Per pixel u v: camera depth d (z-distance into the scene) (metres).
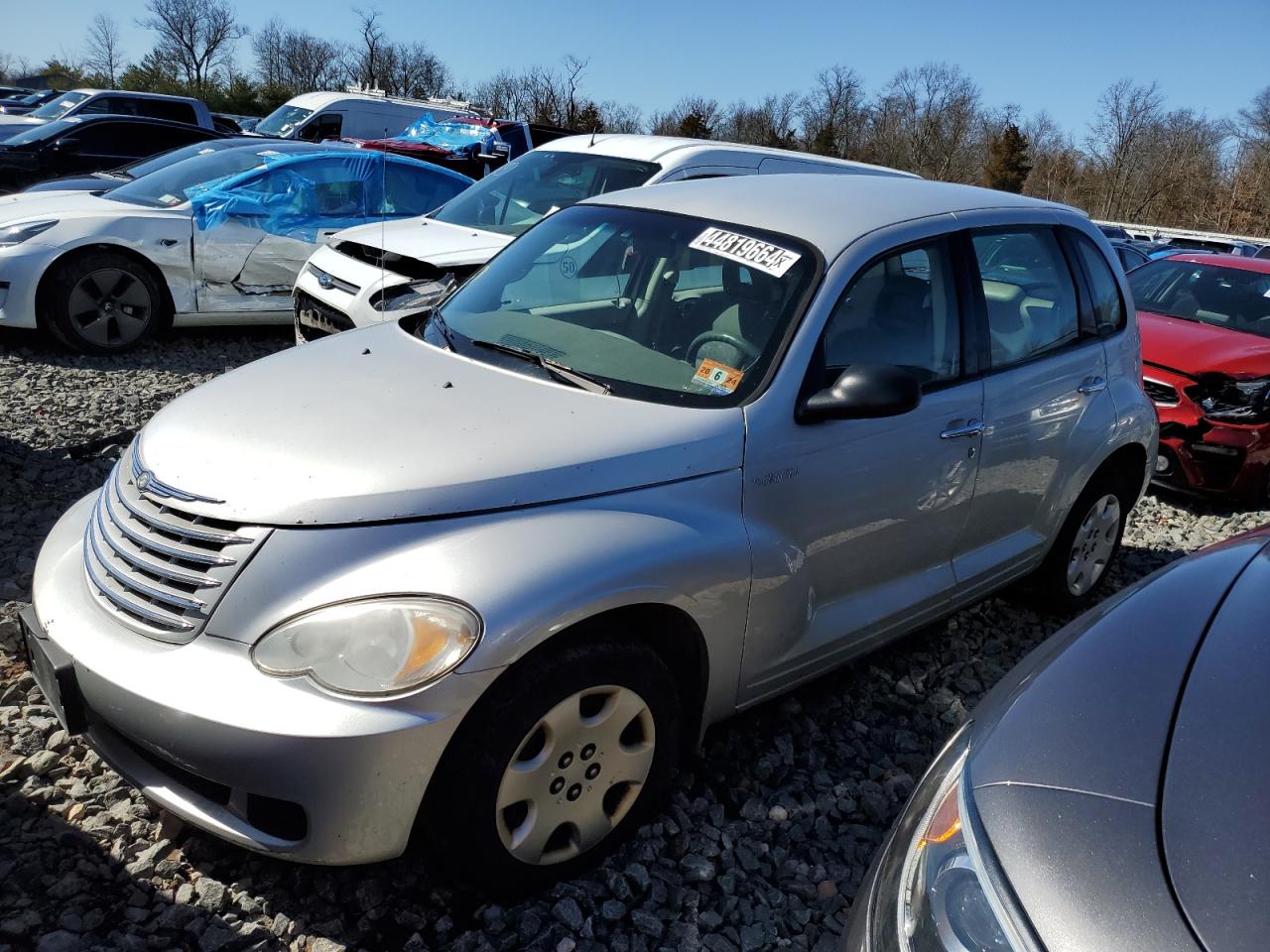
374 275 6.28
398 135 16.66
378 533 2.25
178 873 2.48
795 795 3.04
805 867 2.72
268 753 2.07
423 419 2.59
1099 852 1.44
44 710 3.06
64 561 2.66
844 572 3.10
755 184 3.70
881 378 2.76
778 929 2.51
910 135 70.38
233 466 2.41
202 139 15.04
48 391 6.36
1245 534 2.49
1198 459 6.18
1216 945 1.29
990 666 3.96
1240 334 6.79
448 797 2.22
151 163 9.42
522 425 2.58
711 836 2.79
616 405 2.74
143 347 7.66
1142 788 1.54
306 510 2.26
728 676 2.78
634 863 2.63
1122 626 2.01
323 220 8.20
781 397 2.81
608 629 2.44
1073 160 71.12
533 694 2.25
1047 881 1.42
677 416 2.71
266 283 7.98
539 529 2.34
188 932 2.32
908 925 1.55
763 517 2.77
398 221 7.36
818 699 3.58
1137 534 5.78
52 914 2.32
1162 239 32.78
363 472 2.34
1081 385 3.91
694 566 2.52
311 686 2.11
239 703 2.11
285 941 2.32
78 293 7.13
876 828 2.93
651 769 2.61
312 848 2.14
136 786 2.33
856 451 2.98
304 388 2.82
